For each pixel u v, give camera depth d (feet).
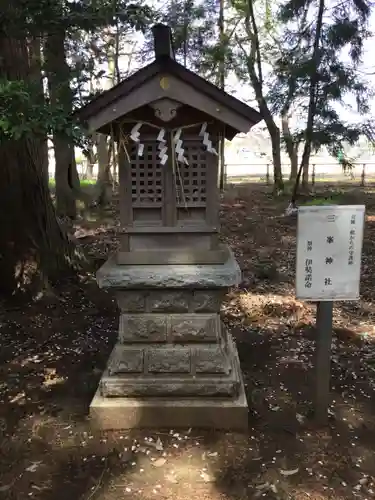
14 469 9.48
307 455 9.78
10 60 16.03
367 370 13.53
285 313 17.65
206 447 10.04
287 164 86.63
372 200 44.11
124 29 21.26
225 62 45.47
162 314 10.76
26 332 15.94
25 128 9.11
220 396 10.60
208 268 10.33
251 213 40.04
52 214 20.57
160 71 9.20
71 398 12.08
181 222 10.49
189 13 39.86
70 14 12.16
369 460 9.66
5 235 18.21
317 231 9.78
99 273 10.27
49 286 18.98
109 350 14.79
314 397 10.84
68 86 12.78
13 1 11.88
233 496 8.71
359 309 18.42
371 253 26.27
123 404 10.52
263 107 46.68
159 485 8.99
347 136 33.91
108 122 9.59
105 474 9.30
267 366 13.73
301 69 33.14
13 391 12.42
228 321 17.15
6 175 18.24
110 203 43.29
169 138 10.05
